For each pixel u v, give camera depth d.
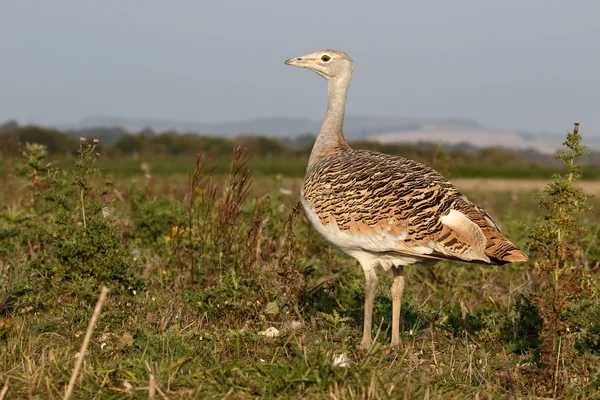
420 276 13.64
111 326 10.09
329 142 11.58
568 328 9.01
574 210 8.53
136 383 7.93
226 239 12.58
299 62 11.72
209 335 9.51
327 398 7.71
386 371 8.55
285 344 9.05
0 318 9.98
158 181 27.33
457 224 9.03
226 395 7.73
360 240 9.47
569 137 8.55
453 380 8.59
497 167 63.38
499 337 10.40
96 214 11.77
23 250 13.43
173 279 12.46
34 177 15.52
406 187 9.32
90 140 12.80
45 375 8.14
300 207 11.16
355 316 11.41
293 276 10.91
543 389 8.49
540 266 8.64
